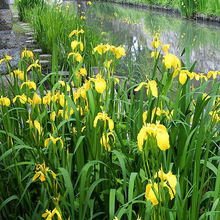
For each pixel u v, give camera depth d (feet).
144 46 29.71
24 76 7.86
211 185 6.39
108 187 5.98
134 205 6.16
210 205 5.84
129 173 6.03
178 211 4.96
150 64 22.38
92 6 68.54
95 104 6.32
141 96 6.59
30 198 6.24
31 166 6.75
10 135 6.31
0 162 7.09
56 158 6.27
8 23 13.01
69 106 6.27
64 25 23.02
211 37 34.14
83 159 5.99
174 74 5.89
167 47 6.75
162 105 6.79
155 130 3.80
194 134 5.83
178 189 5.02
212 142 6.77
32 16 31.40
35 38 25.23
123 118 8.58
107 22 45.98
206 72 22.11
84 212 5.30
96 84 5.52
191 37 34.40
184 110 6.63
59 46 19.51
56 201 4.86
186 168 5.57
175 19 49.14
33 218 5.90
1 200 6.29
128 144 6.68
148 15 54.95
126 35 35.60
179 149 6.33
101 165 5.86
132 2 73.36
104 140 5.63
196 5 48.44
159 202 4.22
